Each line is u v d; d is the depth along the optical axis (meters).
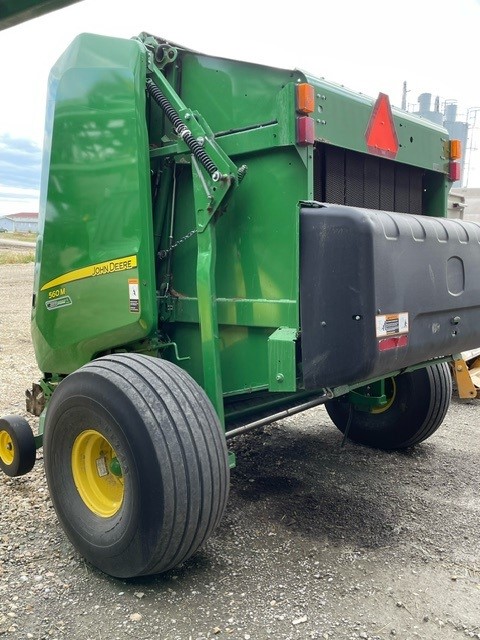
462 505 3.83
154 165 3.55
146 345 3.54
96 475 3.15
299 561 3.13
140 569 2.77
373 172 3.65
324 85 3.15
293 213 3.04
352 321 2.80
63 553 3.22
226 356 3.40
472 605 2.75
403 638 2.51
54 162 3.64
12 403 6.29
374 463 4.58
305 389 3.05
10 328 11.42
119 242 3.40
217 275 3.38
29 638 2.50
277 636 2.52
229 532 3.44
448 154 4.19
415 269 3.02
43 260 3.81
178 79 3.46
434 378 4.50
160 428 2.70
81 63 3.52
